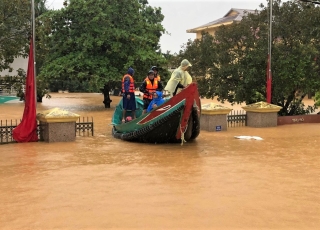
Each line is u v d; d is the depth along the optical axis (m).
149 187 7.04
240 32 18.25
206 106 15.44
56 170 8.43
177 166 8.82
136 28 25.67
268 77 17.02
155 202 6.18
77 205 6.05
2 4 14.28
